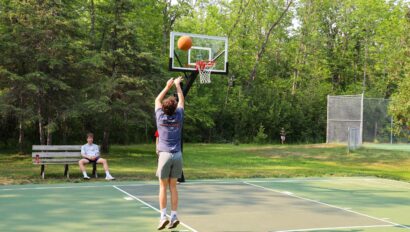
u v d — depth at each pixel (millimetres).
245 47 38312
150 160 18562
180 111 6449
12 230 6656
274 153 23281
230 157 20938
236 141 32375
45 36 17547
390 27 40188
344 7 43781
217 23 37375
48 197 9406
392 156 21922
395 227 7449
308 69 40812
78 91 18125
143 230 6758
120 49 18906
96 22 21391
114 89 18375
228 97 36219
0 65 17531
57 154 12305
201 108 32094
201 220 7520
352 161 20500
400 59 28359
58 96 17844
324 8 43031
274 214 8172
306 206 9070
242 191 10719
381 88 40875
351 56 44094
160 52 27594
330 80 45562
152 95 18969
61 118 17875
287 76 42094
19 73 18000
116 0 19359
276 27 39031
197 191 10562
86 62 17516
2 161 17562
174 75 26172
